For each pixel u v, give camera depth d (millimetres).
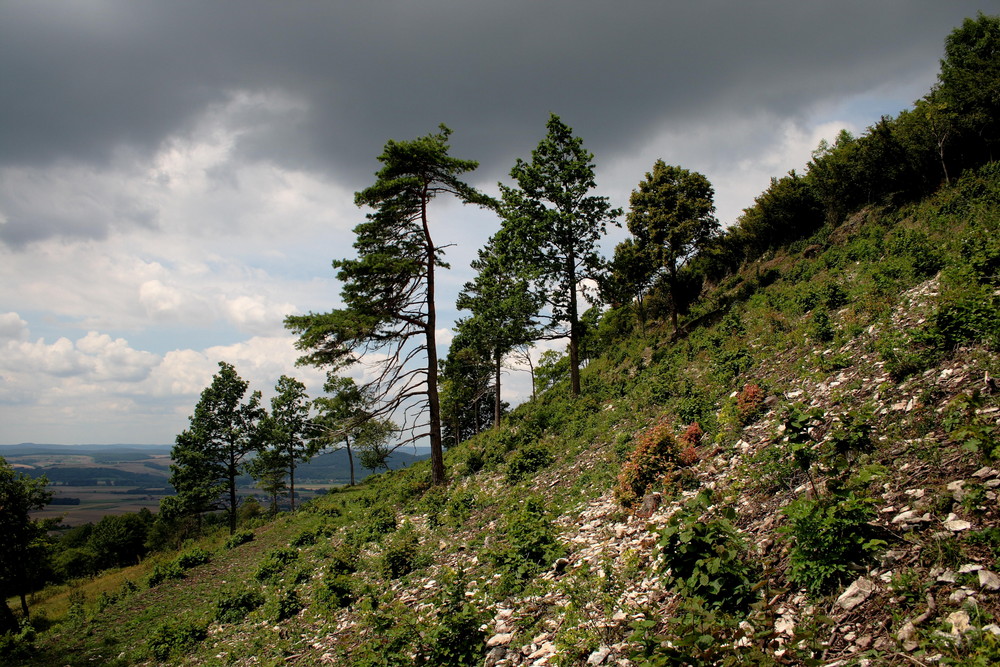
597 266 25062
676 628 4289
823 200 27703
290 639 10875
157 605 19109
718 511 7820
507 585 8656
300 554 20594
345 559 14641
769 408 11680
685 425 14031
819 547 4918
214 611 15180
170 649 12977
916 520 4957
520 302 24297
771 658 3826
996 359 7266
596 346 36938
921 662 3490
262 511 65125
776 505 7027
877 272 15602
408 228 22500
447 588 8234
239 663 10617
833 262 21828
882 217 22531
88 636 16531
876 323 12289
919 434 6578
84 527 68875
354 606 11289
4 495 23172
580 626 6270
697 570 5387
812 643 3945
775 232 31469
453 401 45656
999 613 3564
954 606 3834
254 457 48438
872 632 4031
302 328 20219
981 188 17891
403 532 16797
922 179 21953
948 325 8383
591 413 21469
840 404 9234
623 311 38125
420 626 7547
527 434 23609
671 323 31891
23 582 23391
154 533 55719
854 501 4965
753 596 5133
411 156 21047
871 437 7098
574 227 24688
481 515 15594
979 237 12711
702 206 26672
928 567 4340
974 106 20250
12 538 23031
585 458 16609
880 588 4391
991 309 8133
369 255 21016
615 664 5219
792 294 20781
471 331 26891
